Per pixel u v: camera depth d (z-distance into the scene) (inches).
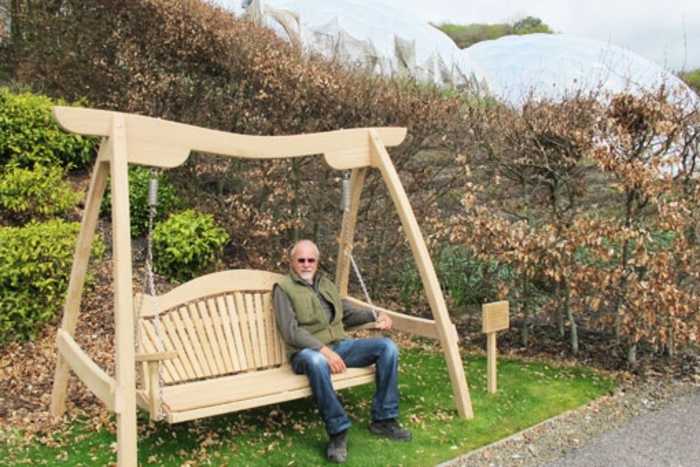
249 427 154.3
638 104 193.2
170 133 139.8
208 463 135.9
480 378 187.9
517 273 207.6
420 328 170.6
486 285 237.5
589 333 225.0
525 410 166.7
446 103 238.5
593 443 149.8
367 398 174.2
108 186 277.6
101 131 132.6
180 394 138.9
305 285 157.4
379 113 240.5
